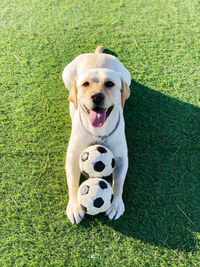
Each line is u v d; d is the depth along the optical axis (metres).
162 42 2.83
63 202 2.27
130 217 2.22
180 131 2.47
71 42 2.84
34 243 2.17
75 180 2.24
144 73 2.69
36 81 2.67
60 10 3.03
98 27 2.92
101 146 2.18
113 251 2.15
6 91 2.63
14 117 2.53
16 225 2.21
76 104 2.22
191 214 2.24
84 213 2.20
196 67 2.71
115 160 2.28
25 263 2.12
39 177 2.34
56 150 2.42
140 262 2.12
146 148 2.42
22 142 2.44
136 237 2.18
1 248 2.16
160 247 2.16
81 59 2.46
